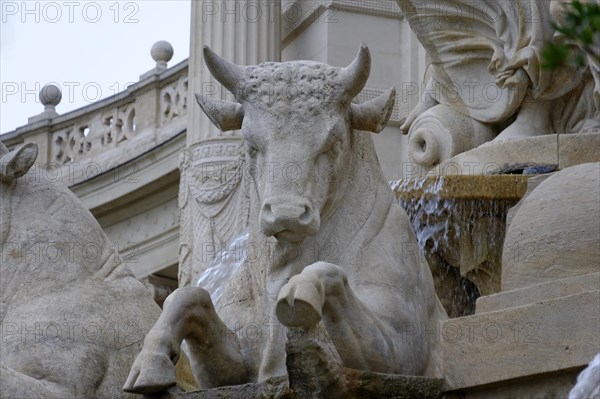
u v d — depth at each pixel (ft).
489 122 49.78
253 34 65.67
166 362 30.40
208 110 32.68
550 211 32.32
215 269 37.19
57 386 33.32
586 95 47.85
